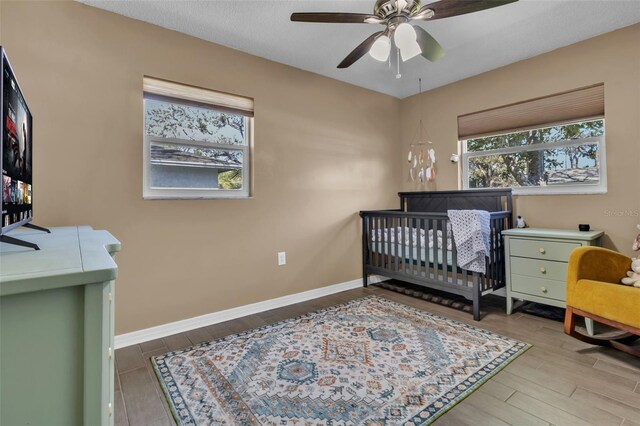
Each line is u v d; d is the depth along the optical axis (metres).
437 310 2.85
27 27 1.95
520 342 2.18
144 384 1.75
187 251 2.53
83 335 0.60
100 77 2.17
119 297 2.24
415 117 4.03
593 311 1.92
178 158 2.59
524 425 1.38
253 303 2.87
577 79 2.72
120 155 2.25
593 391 1.61
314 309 2.92
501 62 3.10
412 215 3.14
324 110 3.40
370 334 2.34
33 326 0.56
